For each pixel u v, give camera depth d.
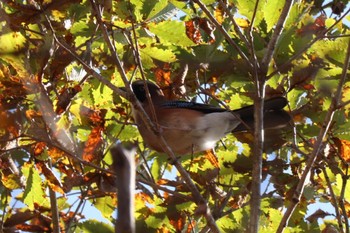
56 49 9.63
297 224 10.88
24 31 10.29
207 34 10.80
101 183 10.01
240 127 11.10
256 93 8.45
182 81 10.73
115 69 11.25
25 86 9.29
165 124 10.74
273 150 10.68
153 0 10.60
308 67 10.20
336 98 8.30
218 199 10.38
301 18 10.28
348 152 10.33
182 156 11.43
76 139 11.08
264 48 10.30
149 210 10.65
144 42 11.03
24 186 10.84
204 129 10.81
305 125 10.72
